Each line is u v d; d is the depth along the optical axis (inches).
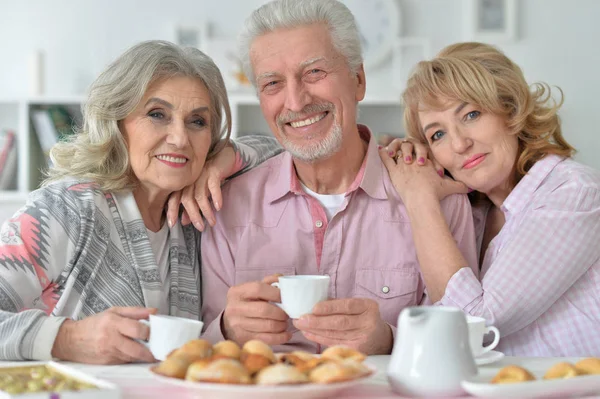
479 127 67.2
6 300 55.7
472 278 61.2
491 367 47.8
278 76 66.7
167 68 63.6
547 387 37.3
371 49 151.9
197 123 65.4
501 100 66.9
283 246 70.2
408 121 73.9
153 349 46.0
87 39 155.5
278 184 71.4
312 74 66.3
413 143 72.5
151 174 63.8
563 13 151.9
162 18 155.2
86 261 60.6
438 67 69.0
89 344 48.9
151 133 63.1
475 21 150.5
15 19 155.7
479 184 68.4
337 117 67.4
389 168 71.6
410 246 69.7
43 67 150.4
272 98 67.7
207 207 66.0
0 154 147.2
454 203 70.6
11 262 56.4
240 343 55.1
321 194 71.6
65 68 155.4
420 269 69.0
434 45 152.4
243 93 148.4
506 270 61.1
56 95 146.9
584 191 63.4
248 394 36.5
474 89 66.0
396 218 70.2
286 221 70.7
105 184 63.3
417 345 39.1
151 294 62.5
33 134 147.6
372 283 69.6
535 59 152.1
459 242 70.4
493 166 67.6
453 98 66.7
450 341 39.0
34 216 58.6
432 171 70.1
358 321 51.5
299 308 49.7
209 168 68.5
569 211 62.6
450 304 60.8
